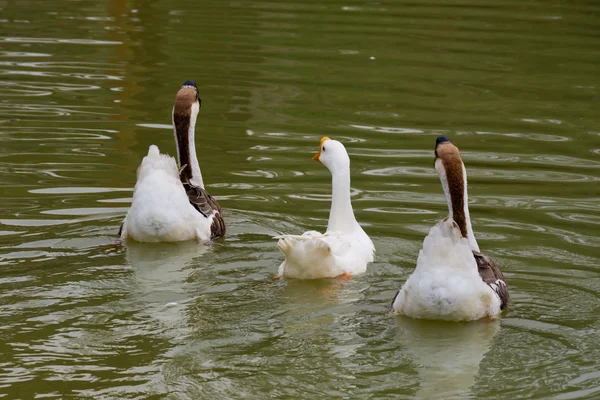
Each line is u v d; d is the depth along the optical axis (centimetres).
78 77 2195
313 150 1778
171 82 2169
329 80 2220
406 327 1060
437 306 1054
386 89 2166
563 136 1864
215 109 2006
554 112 2017
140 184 1335
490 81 2238
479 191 1571
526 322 1077
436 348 1003
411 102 2077
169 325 1048
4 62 2300
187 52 2433
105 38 2558
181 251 1309
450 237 1055
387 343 1016
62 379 915
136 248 1311
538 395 899
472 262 1061
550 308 1121
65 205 1472
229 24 2758
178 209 1330
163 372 935
